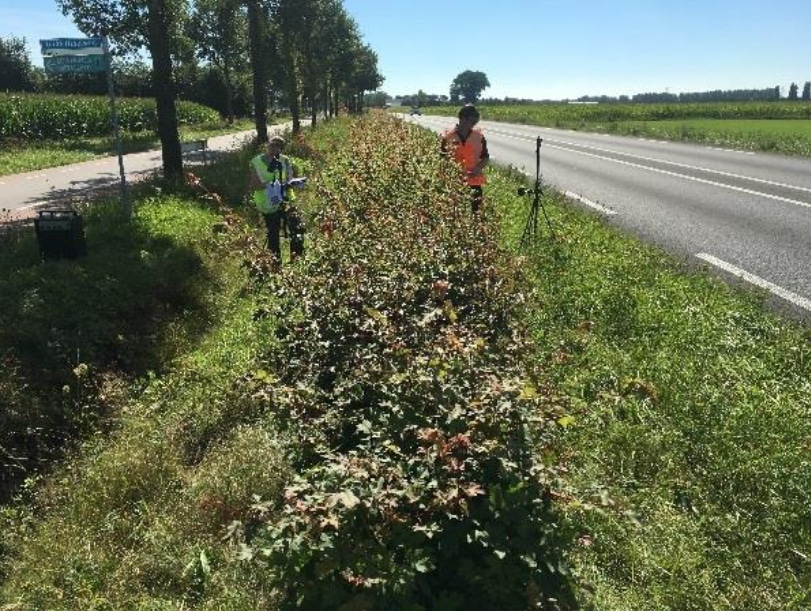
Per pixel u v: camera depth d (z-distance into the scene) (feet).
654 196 48.32
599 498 10.16
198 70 238.07
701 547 11.80
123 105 138.92
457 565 9.84
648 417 16.03
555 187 53.52
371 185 30.76
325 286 14.38
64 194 51.78
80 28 78.59
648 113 201.77
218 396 17.46
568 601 9.86
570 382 17.30
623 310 22.52
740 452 14.24
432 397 10.18
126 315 23.66
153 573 11.53
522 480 9.63
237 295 27.25
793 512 12.59
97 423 17.63
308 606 9.68
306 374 12.67
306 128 125.70
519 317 19.97
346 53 177.37
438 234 18.60
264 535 9.78
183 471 14.84
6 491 14.84
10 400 16.67
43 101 113.80
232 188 47.78
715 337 20.22
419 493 9.05
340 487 8.97
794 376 17.66
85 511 13.34
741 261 29.40
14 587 11.44
